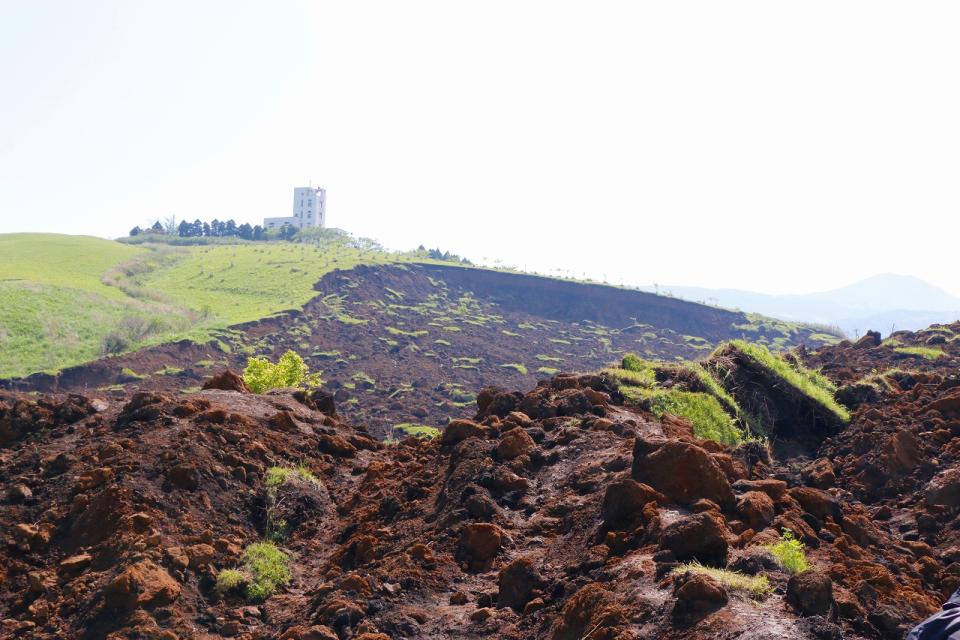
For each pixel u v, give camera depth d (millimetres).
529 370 61531
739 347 13586
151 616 6445
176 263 85562
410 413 44906
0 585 7086
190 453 8859
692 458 6691
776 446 12266
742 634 4285
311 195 164500
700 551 5422
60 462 8703
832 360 16922
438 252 114688
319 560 8008
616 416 9930
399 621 5844
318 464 10227
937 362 15672
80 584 6926
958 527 8500
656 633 4629
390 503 8617
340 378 51656
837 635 4203
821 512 7074
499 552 6973
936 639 3066
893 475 10227
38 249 80438
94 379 43250
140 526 7551
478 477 8234
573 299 86812
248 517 8492
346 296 75188
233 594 7094
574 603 5309
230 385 12734
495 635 5570
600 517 6867
